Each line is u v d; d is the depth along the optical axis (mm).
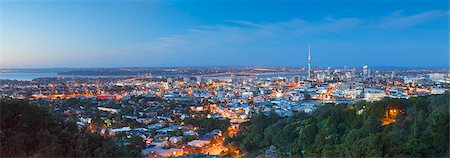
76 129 21531
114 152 20125
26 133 18688
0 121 18188
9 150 17609
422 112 35625
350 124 42656
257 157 42438
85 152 18656
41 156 17141
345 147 25062
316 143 36688
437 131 26203
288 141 43219
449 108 30875
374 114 41000
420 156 24250
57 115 22062
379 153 21406
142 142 50531
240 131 59906
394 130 32531
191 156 45812
